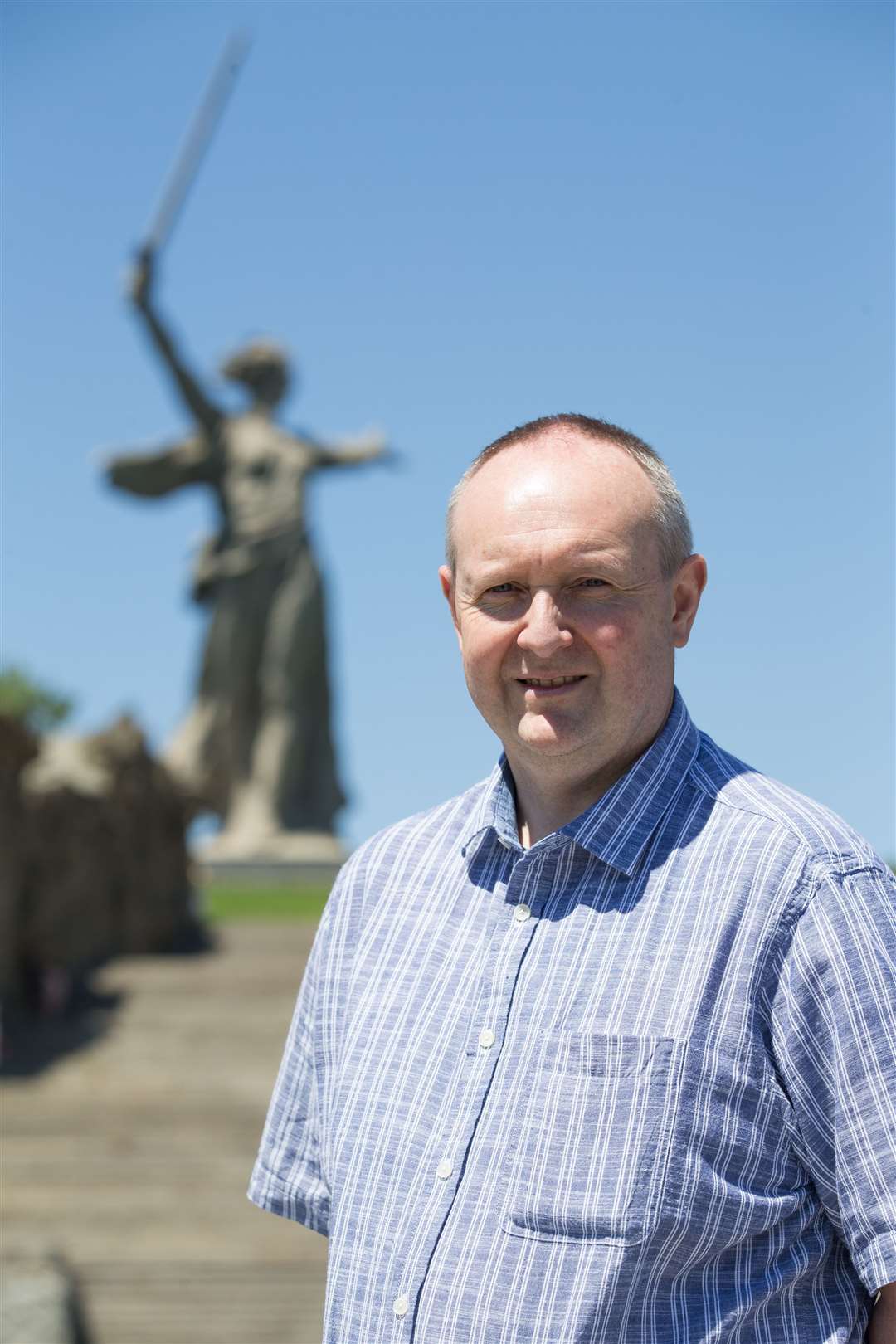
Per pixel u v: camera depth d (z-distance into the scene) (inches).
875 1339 103.9
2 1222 622.5
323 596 1700.3
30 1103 755.4
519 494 114.9
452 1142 107.8
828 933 103.4
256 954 1234.0
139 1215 634.2
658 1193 100.0
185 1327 560.4
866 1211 100.6
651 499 116.6
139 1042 892.0
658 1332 99.7
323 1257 595.8
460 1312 103.3
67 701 2827.3
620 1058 103.3
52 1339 513.7
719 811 110.8
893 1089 101.0
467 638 117.9
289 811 1664.6
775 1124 103.3
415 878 122.6
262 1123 740.7
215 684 1674.5
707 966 104.2
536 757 115.9
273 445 1707.7
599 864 111.3
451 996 114.2
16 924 1045.8
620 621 113.7
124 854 1207.6
